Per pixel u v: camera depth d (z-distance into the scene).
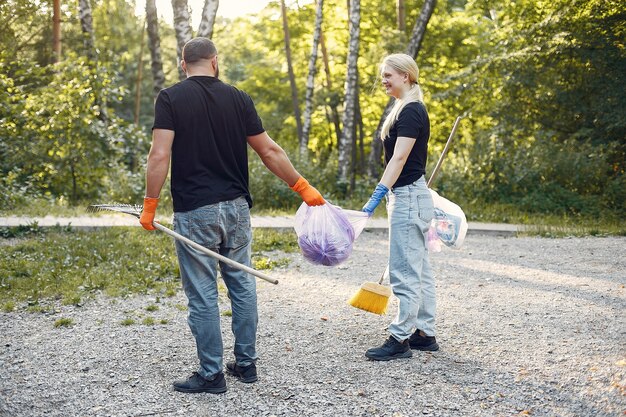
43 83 16.47
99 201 13.59
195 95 3.74
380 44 17.61
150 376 4.16
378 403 3.74
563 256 8.68
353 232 4.15
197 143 3.74
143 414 3.62
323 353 4.59
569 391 3.89
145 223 3.69
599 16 14.92
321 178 15.68
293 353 4.59
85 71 14.12
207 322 3.84
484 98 16.84
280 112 28.55
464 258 8.51
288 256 8.42
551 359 4.43
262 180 13.52
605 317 5.51
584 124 15.77
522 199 13.70
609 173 15.20
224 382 3.92
